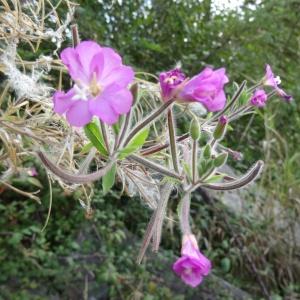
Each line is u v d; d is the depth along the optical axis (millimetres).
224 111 124
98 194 346
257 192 454
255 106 127
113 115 83
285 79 552
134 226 413
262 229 453
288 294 439
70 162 125
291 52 566
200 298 391
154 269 388
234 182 100
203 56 509
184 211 103
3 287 331
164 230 407
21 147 131
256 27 542
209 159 100
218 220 441
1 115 131
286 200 455
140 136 97
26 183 328
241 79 523
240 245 441
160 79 98
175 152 103
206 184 102
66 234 376
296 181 456
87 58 86
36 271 343
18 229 356
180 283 390
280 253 457
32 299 329
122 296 358
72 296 350
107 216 380
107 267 356
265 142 450
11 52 126
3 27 130
